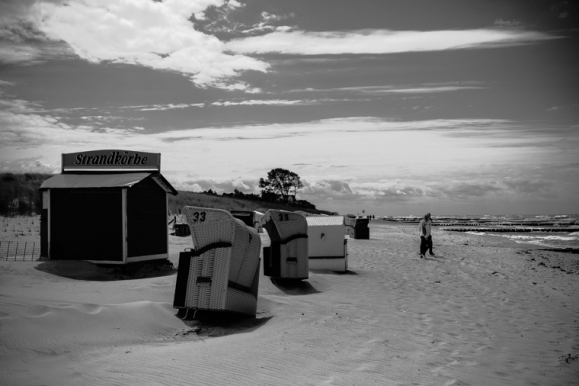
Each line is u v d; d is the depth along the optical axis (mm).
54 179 17000
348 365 6867
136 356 6953
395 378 6387
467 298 13531
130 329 8445
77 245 16297
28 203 40625
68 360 6617
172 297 11656
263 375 6277
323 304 11961
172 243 24516
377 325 9672
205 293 9719
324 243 18172
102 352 7109
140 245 16719
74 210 16375
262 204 104875
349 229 37562
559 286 16547
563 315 11547
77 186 16281
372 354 7492
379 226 71500
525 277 18625
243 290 10242
